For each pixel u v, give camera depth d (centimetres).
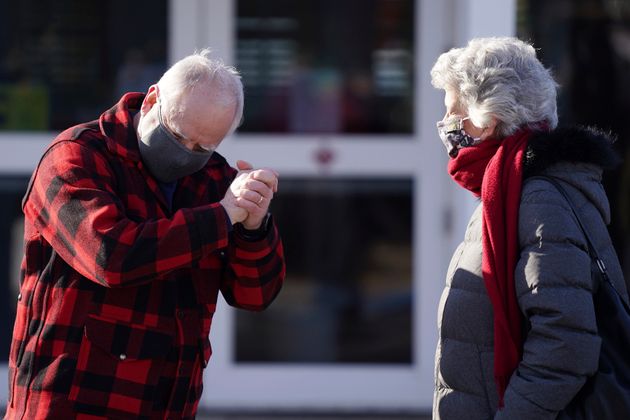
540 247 841
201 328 929
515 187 866
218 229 860
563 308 822
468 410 888
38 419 871
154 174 916
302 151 1705
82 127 917
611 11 1716
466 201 1612
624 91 1727
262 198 888
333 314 1734
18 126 1706
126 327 881
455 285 907
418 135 1702
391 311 1730
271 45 1703
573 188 877
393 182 1709
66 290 881
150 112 899
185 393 915
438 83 934
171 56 1694
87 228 845
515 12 1583
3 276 1722
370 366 1731
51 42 1705
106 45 1705
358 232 1720
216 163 988
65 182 869
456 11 1677
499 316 856
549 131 890
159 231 846
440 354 916
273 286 969
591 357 827
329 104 1709
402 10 1700
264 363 1733
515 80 891
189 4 1691
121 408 879
